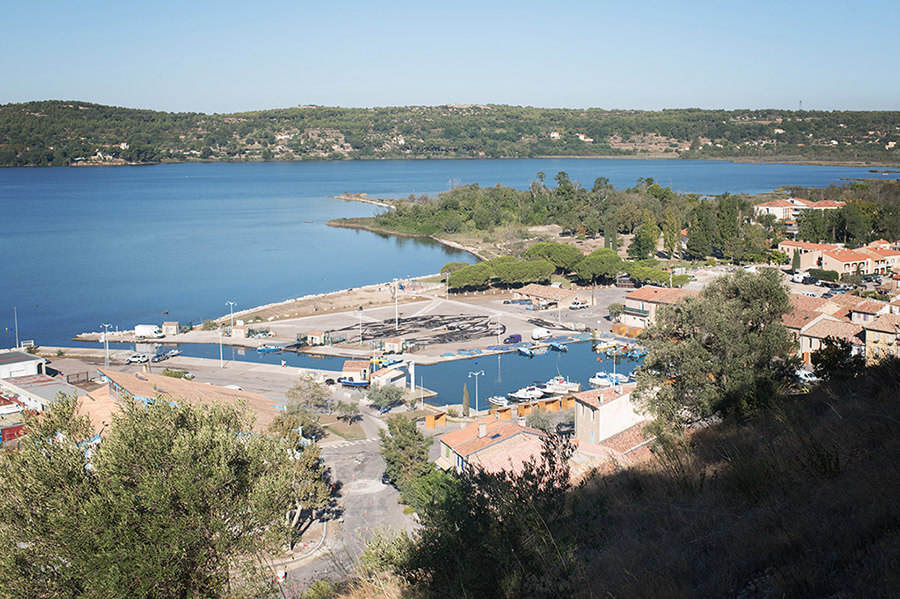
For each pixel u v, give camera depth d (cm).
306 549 4212
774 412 2283
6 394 7450
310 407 7619
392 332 11362
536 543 1327
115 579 1828
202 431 2178
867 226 16738
